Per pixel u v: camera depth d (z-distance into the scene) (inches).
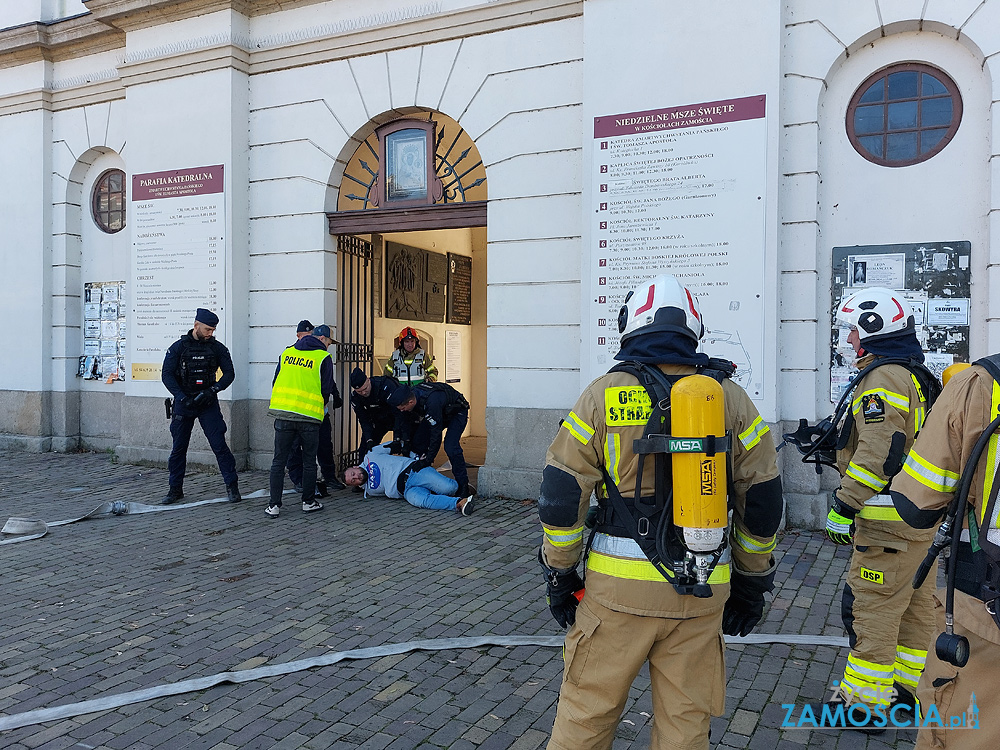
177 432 284.2
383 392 306.2
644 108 257.3
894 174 237.6
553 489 83.2
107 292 408.2
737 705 129.5
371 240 362.3
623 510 81.9
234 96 338.6
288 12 333.1
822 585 191.9
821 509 240.4
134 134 361.4
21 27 394.0
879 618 115.3
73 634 162.4
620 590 81.0
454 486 284.7
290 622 169.2
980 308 227.8
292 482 315.3
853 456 110.8
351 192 339.6
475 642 155.5
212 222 343.0
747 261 243.6
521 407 288.8
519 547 228.4
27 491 311.3
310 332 288.0
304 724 124.0
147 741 118.6
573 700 84.7
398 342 335.6
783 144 245.1
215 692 135.1
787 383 245.8
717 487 77.5
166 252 354.6
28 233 414.0
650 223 257.0
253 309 347.6
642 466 80.9
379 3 312.5
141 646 156.2
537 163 284.5
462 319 480.4
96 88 395.2
